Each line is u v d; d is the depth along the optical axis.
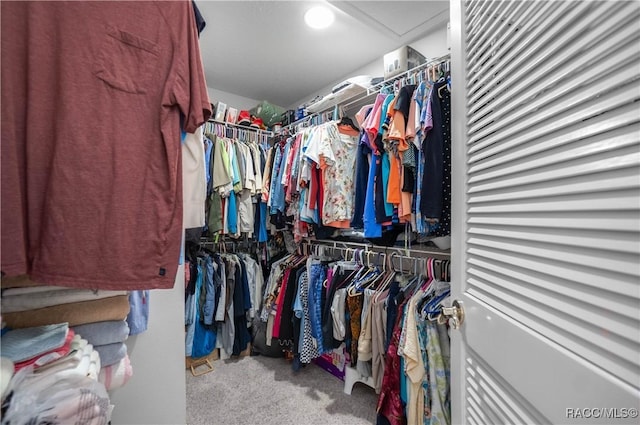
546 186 0.52
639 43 0.37
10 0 0.56
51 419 0.44
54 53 0.59
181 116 0.74
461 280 0.81
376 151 1.56
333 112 2.18
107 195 0.62
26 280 0.64
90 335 0.70
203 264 2.35
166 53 0.71
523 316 0.56
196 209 0.89
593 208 0.42
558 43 0.49
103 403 0.52
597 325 0.42
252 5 1.68
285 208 2.30
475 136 0.75
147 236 0.67
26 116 0.56
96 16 0.63
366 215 1.60
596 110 0.42
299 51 2.20
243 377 2.12
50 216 0.57
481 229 0.72
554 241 0.49
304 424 1.62
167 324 1.05
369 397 1.87
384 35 1.99
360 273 1.97
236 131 2.67
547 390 0.49
